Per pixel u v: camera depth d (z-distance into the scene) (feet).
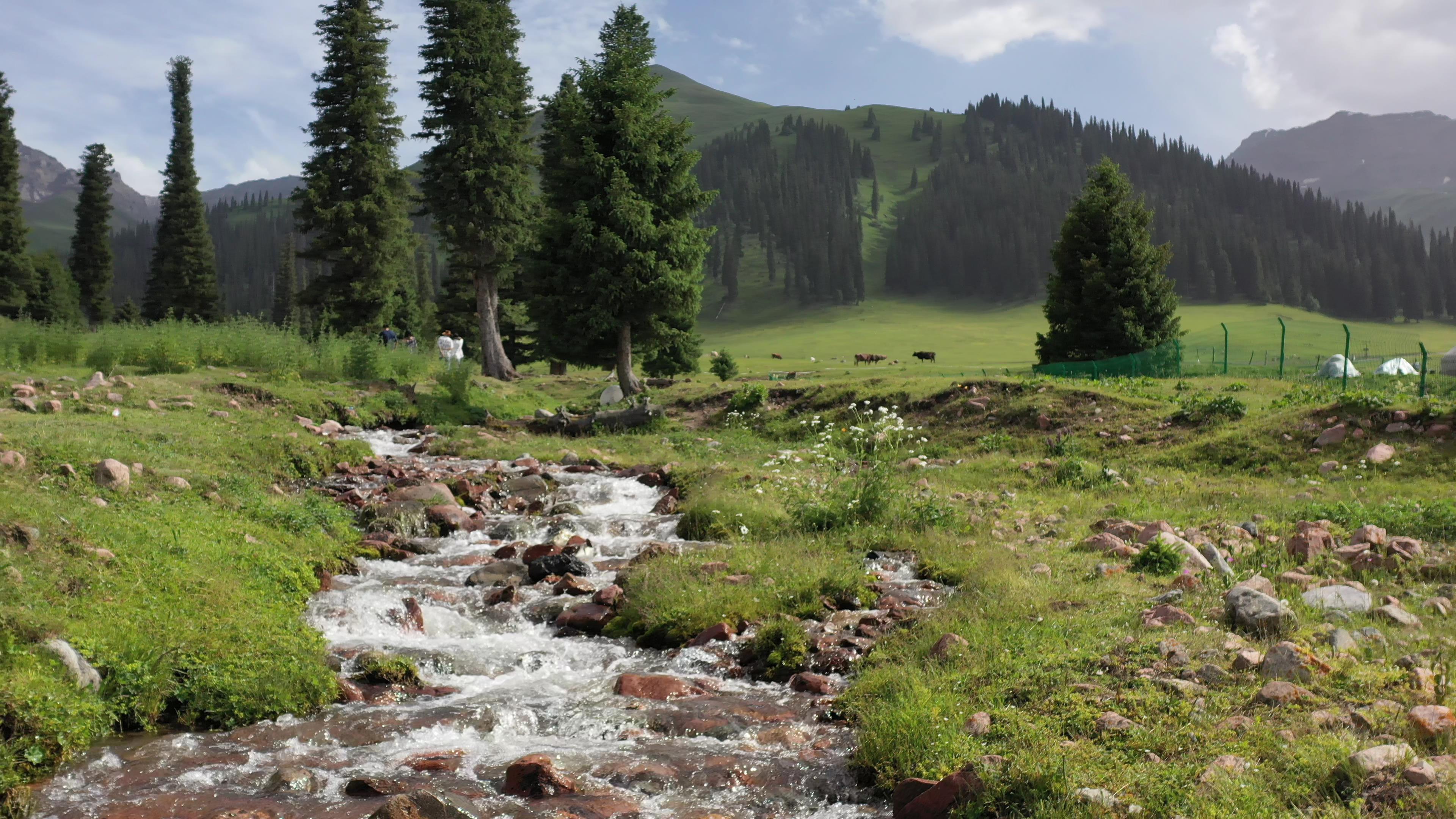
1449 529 37.76
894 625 29.86
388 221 150.61
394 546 43.34
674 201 112.78
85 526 32.22
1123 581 32.32
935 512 43.91
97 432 49.14
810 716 23.91
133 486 39.93
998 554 36.52
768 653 28.68
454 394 95.71
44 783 19.76
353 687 26.30
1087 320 133.59
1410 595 28.91
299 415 77.92
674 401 103.45
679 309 111.75
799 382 103.14
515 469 64.03
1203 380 85.30
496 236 138.31
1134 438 67.41
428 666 28.63
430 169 141.59
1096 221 133.08
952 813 17.15
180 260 253.24
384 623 32.68
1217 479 55.77
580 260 109.81
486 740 22.88
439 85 138.51
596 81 110.32
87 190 276.82
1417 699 19.44
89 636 25.04
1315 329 588.50
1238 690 20.84
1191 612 27.55
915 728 20.35
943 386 86.84
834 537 42.24
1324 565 32.89
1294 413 62.54
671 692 25.95
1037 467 60.59
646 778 19.92
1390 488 48.14
